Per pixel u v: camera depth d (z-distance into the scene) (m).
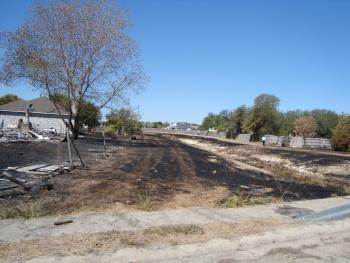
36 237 6.94
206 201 11.30
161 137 75.00
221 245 7.13
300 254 6.93
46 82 35.44
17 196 10.16
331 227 8.71
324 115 77.25
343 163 29.05
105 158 22.48
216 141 67.44
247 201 11.30
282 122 77.94
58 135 39.53
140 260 6.30
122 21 37.44
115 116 54.72
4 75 34.34
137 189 12.44
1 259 5.84
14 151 20.70
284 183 17.39
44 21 35.19
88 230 7.50
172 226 7.96
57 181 12.81
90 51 36.81
